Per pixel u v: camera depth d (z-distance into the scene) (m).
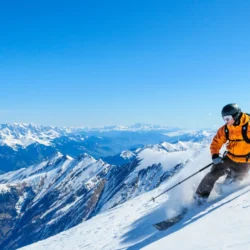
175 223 7.43
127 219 15.26
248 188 6.48
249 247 3.23
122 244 10.73
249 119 7.09
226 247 3.46
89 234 15.99
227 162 7.47
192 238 4.36
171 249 4.21
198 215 6.37
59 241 18.25
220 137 7.58
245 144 7.17
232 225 4.29
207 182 7.54
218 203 6.48
